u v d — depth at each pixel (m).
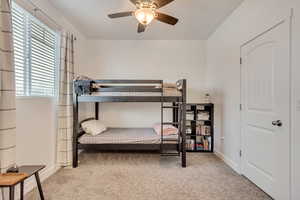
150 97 3.32
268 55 2.29
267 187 2.31
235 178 2.79
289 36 1.94
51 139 2.99
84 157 3.80
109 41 4.69
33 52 2.62
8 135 1.90
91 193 2.36
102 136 3.45
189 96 4.71
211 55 4.35
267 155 2.30
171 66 4.72
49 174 2.89
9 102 1.90
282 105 2.04
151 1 2.16
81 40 4.30
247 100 2.76
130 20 3.55
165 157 3.81
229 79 3.36
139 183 2.63
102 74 4.70
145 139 3.40
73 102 3.31
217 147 3.96
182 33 4.25
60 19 3.25
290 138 1.93
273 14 2.18
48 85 3.00
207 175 2.91
